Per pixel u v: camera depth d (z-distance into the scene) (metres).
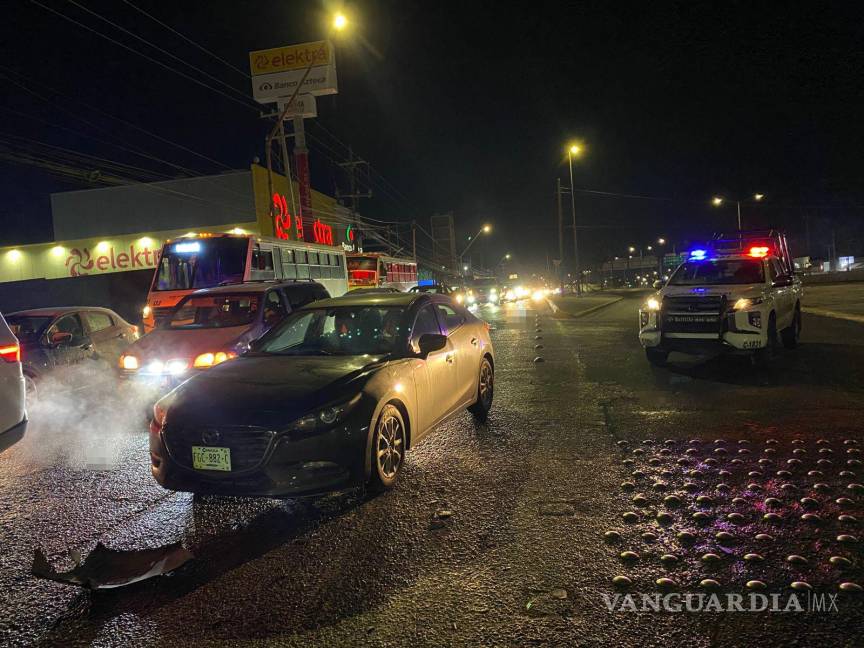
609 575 3.46
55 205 38.41
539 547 3.84
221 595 3.43
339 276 24.14
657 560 3.61
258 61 40.78
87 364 10.53
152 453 4.80
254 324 9.00
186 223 37.00
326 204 45.34
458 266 82.19
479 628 2.99
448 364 6.21
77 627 3.16
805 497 4.48
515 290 41.78
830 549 3.67
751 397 7.80
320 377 4.97
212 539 4.21
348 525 4.32
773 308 10.16
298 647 2.90
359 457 4.60
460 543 3.94
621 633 2.90
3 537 4.40
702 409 7.29
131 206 37.62
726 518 4.17
